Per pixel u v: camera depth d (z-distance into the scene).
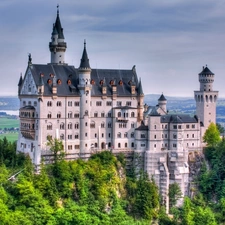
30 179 185.62
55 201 183.12
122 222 180.75
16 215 167.38
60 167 192.75
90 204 188.75
